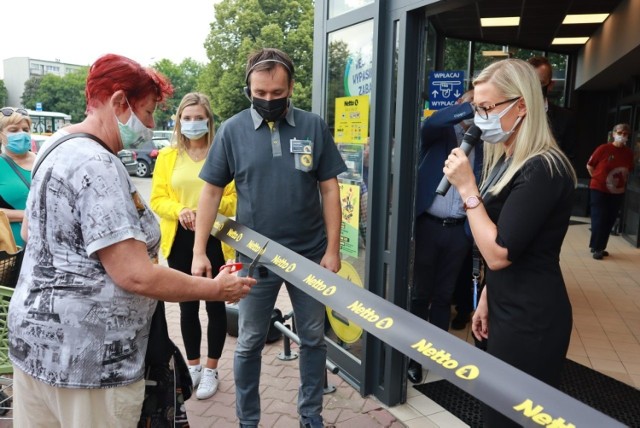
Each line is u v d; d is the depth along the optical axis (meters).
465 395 3.07
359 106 3.03
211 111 3.08
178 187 3.03
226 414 2.87
